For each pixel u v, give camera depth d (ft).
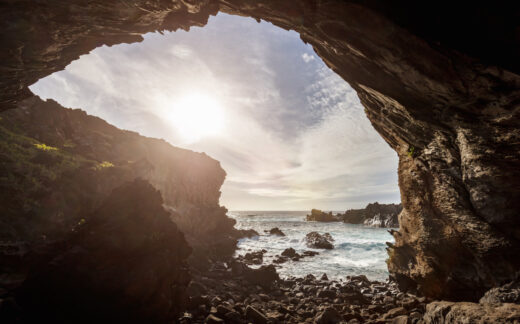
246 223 254.88
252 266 69.41
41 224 43.73
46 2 19.49
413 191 37.19
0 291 20.53
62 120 76.07
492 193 24.76
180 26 30.42
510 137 20.92
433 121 26.40
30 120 66.54
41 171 50.01
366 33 19.36
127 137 92.89
